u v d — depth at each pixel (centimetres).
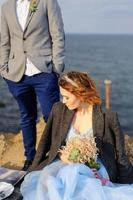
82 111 420
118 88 6469
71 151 390
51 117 427
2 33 528
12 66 526
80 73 414
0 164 653
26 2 509
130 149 666
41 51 516
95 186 367
